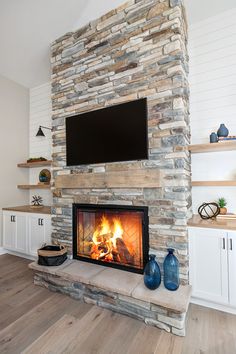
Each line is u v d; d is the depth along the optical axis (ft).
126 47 7.70
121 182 7.40
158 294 5.87
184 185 6.61
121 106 7.64
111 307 6.59
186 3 7.82
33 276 9.12
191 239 6.72
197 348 5.09
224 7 8.13
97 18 8.58
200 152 8.55
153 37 7.18
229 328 5.79
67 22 8.89
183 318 5.51
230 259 6.20
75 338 5.43
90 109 8.43
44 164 12.44
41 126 12.83
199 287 6.63
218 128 8.26
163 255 6.78
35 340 5.35
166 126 6.83
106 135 7.93
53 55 9.66
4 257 11.60
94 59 8.42
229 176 8.13
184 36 7.68
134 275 7.05
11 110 12.98
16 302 7.07
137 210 7.27
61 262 7.98
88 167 8.39
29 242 10.89
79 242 8.56
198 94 8.68
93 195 8.22
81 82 8.72
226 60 8.28
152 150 7.03
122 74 7.72
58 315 6.36
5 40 9.75
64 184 8.80
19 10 8.21
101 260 7.94
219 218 7.34
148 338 5.43
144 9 7.40
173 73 6.79
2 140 12.47
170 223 6.71
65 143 9.10
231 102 8.16
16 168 13.23
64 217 8.95
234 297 6.15
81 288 7.17
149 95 7.15
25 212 11.11
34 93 13.97
